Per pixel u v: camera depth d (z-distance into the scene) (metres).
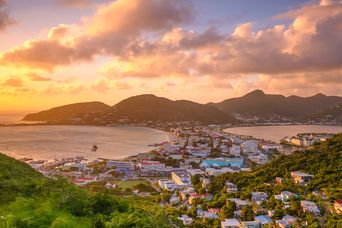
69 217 60.81
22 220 55.44
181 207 138.12
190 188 180.25
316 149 176.00
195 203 146.00
